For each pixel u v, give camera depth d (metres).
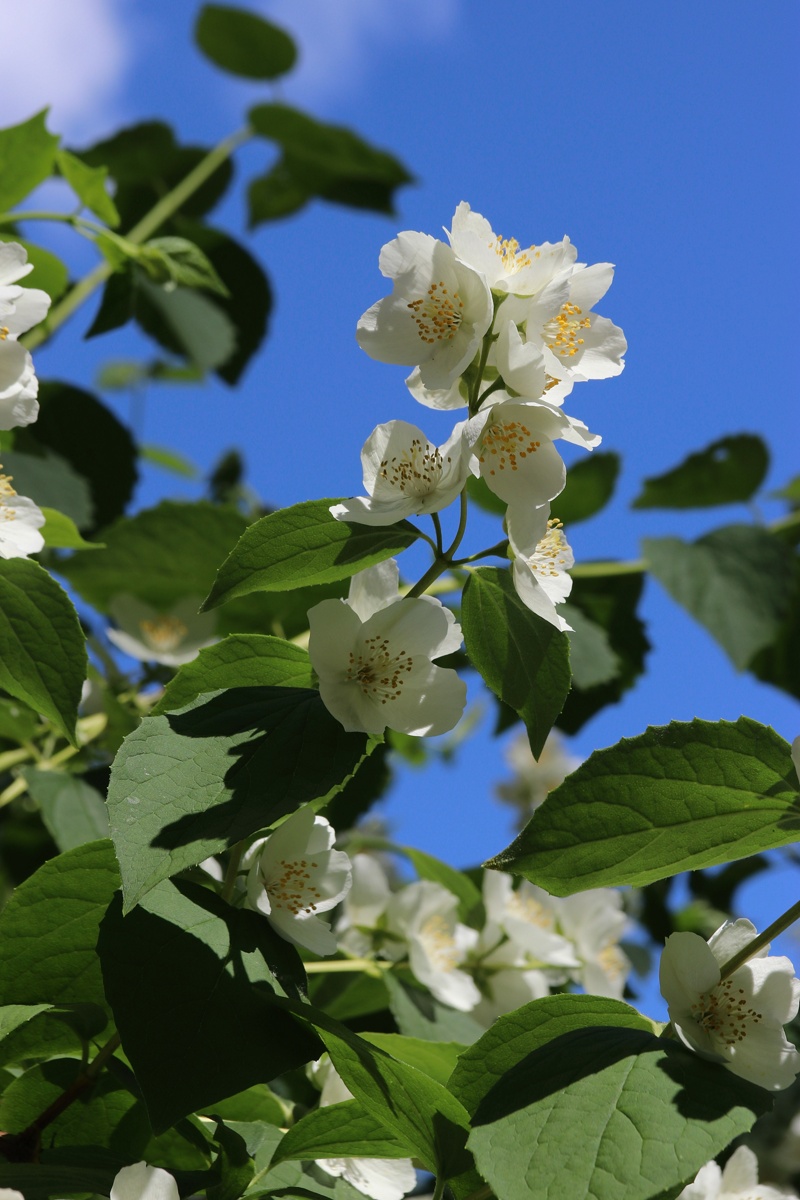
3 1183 0.56
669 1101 0.54
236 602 0.82
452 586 0.85
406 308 0.59
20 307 0.63
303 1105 0.68
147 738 0.56
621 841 0.57
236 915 0.59
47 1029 0.60
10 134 0.76
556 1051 0.56
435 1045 0.64
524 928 0.78
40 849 0.84
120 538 0.82
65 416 0.90
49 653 0.62
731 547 0.95
